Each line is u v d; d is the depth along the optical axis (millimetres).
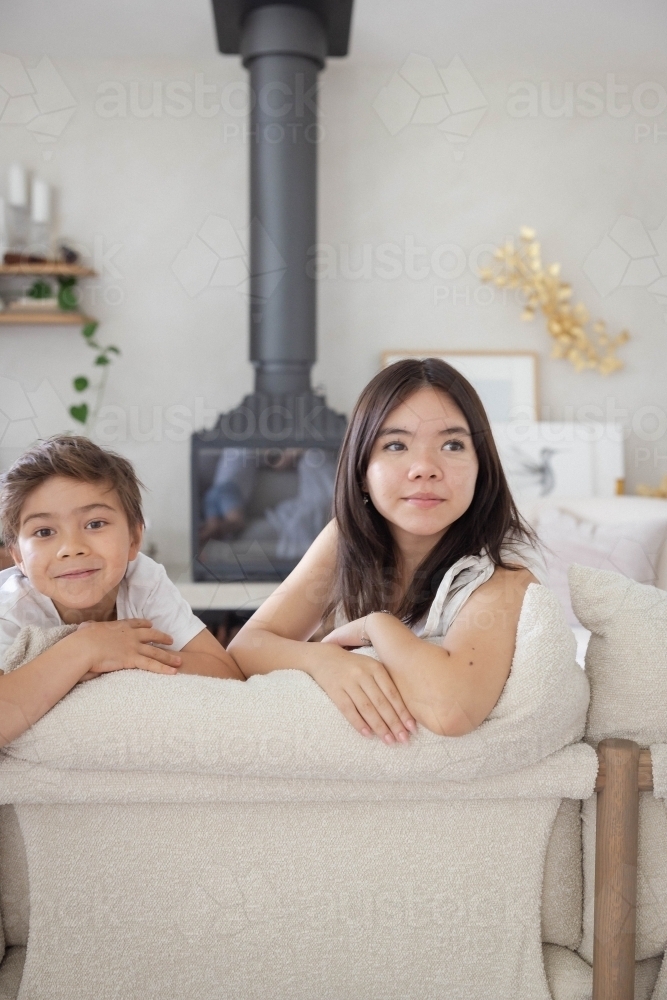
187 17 2473
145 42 2604
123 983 621
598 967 621
